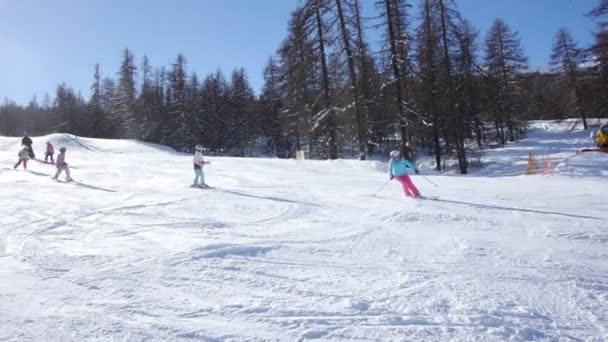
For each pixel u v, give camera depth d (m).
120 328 3.89
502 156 33.00
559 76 41.88
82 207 10.91
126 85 60.53
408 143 25.41
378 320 4.09
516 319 4.08
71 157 27.97
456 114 27.20
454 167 30.38
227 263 5.93
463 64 26.84
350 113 27.19
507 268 5.65
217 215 9.79
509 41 40.84
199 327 3.94
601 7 20.64
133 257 6.23
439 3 26.30
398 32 26.02
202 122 56.09
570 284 5.03
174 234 7.86
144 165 23.31
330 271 5.61
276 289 4.93
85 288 4.93
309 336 3.78
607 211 9.32
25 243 7.22
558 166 23.69
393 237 7.45
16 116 91.06
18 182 16.39
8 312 4.20
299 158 26.06
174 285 5.05
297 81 29.34
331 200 11.75
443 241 7.12
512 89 41.34
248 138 57.84
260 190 13.98
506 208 9.92
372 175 19.50
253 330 3.89
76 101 74.62
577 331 3.87
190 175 19.03
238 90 59.00
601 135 16.55
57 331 3.81
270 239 7.41
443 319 4.09
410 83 27.30
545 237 7.26
